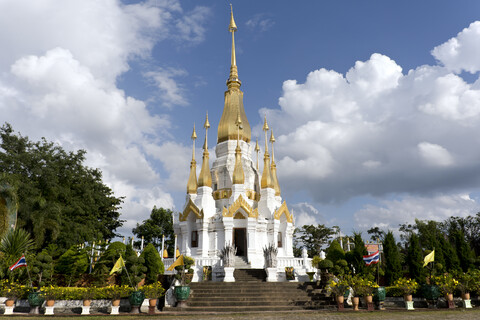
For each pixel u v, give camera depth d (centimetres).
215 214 4634
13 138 4278
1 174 3344
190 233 4644
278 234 4803
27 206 3784
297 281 3347
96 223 5272
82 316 2369
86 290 2791
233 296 2738
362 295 2669
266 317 2172
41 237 3766
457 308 2677
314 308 2603
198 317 2216
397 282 2845
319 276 3512
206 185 4759
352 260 3562
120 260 2622
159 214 8156
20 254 3127
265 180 4925
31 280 2997
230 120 5356
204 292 2812
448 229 6606
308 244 8250
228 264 3491
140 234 7912
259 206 4847
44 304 2781
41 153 4297
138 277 2689
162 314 2383
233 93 5566
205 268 3591
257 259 4306
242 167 4759
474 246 6378
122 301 2769
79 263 3466
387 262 3375
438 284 2808
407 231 7338
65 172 4519
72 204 4488
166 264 4284
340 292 2588
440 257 3353
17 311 2781
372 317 2158
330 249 3966
